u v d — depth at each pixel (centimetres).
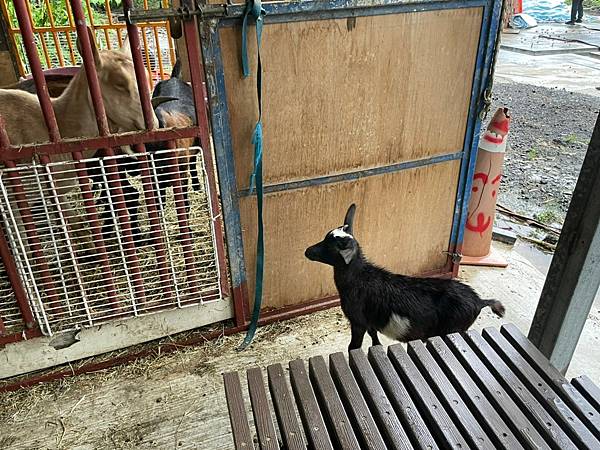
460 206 309
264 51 221
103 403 246
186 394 250
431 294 234
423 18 240
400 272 321
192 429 232
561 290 193
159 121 297
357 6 225
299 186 260
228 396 154
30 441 227
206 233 267
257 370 164
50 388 254
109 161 220
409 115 265
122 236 238
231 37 214
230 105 227
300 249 282
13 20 560
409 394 156
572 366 262
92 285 270
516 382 156
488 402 150
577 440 138
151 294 270
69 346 257
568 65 934
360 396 152
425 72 256
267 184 254
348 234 238
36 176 209
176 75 446
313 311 303
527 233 398
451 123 278
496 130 318
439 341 173
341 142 258
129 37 200
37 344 250
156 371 264
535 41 1127
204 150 231
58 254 231
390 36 239
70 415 239
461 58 260
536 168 514
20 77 501
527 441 138
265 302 292
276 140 244
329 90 241
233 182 245
